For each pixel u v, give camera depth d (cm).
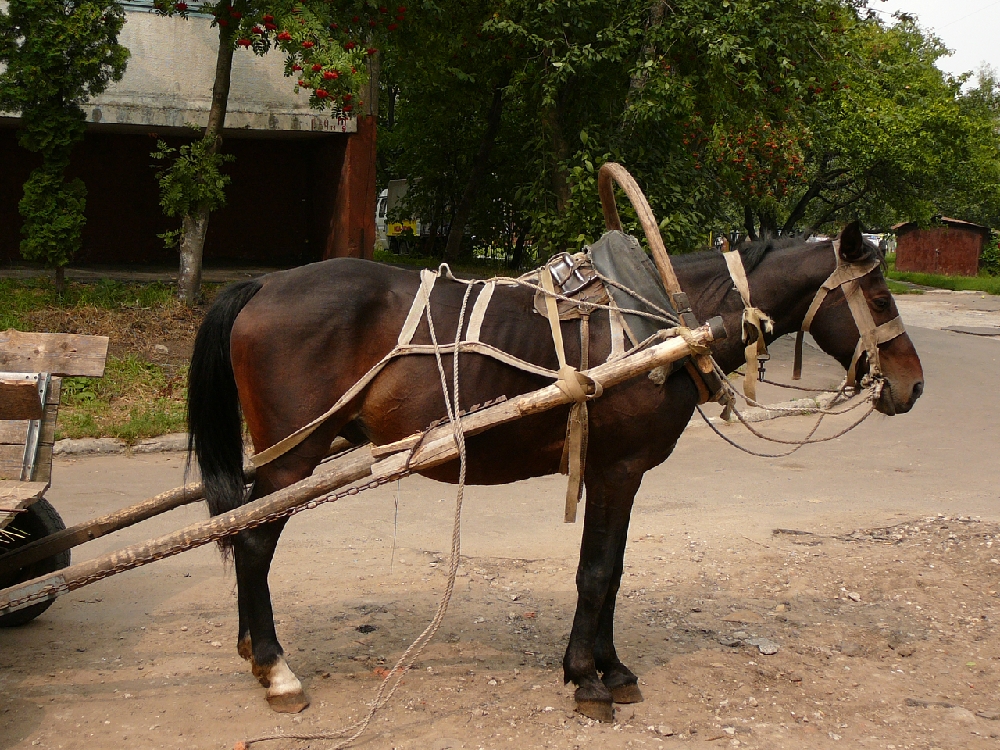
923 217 2797
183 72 1355
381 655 452
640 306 397
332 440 400
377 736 375
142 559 349
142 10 1312
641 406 389
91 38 1077
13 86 1072
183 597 521
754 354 421
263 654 394
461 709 400
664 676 441
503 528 666
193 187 1174
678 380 399
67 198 1121
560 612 515
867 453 966
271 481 394
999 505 761
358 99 1164
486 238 2092
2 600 339
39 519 447
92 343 418
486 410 365
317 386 386
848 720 400
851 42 1356
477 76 1720
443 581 554
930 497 787
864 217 3186
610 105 1310
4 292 1158
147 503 423
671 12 1177
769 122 1405
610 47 1180
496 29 1203
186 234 1206
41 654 439
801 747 377
